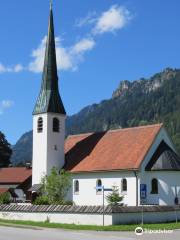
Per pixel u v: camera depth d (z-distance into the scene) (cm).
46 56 7869
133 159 6550
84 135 8100
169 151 6625
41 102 7725
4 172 10256
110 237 3478
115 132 7525
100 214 4603
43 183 6888
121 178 6588
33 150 7756
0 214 5619
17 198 9256
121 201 6512
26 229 4238
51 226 4534
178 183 6450
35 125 7769
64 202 6638
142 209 4594
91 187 6988
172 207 5159
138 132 7100
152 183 6438
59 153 7656
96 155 7275
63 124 7800
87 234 3750
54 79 7819
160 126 6869
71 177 7288
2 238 3312
